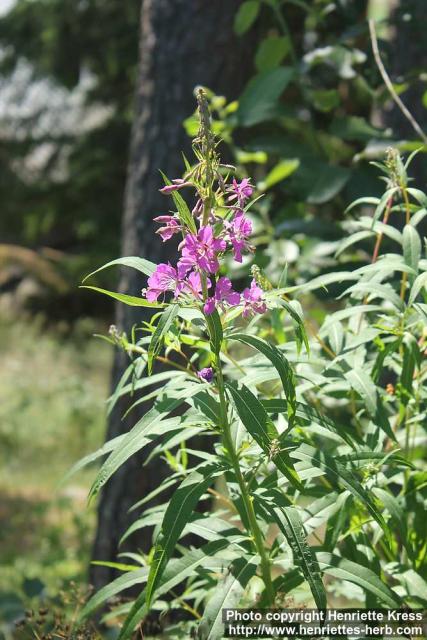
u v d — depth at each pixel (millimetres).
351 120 4539
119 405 4629
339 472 2414
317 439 3412
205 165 2291
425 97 4277
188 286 2328
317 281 2873
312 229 4348
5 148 15688
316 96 4832
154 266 2377
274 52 4906
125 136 15438
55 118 15734
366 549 2801
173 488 4605
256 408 2285
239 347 4312
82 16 13789
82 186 15180
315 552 2455
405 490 2924
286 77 4625
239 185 2322
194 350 4137
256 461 2779
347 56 4773
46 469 9906
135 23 13742
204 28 4930
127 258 2379
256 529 2484
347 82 7355
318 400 3395
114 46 13898
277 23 5973
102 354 16000
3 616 4129
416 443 3414
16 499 8711
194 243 2262
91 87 15375
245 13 4719
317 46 5902
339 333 2967
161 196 4852
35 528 7812
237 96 5051
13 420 10773
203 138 2287
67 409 11977
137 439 2287
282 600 2529
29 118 15617
